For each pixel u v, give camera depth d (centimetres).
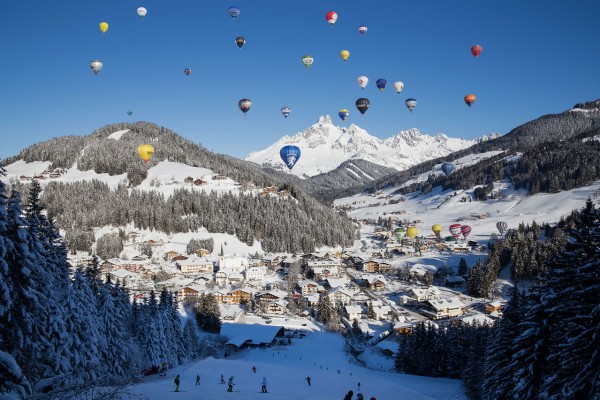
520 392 3503
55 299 4225
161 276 16312
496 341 4497
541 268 14525
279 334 11550
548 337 3416
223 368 7088
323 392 5788
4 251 2625
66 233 19225
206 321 11762
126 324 6994
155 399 4512
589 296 2836
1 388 1923
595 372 2686
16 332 2780
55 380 2266
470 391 6262
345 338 11981
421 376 8375
